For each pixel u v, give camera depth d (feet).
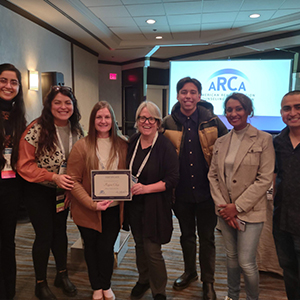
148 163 5.12
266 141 4.64
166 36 19.86
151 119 5.01
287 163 4.45
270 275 6.75
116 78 29.01
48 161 5.32
